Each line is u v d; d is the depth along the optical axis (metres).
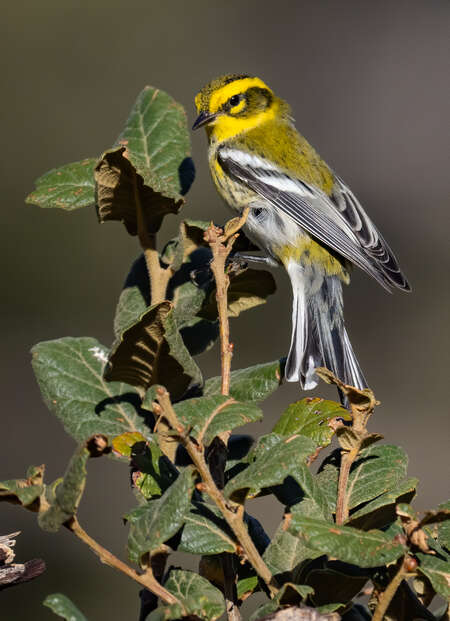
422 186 19.81
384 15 22.48
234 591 3.78
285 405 15.05
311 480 3.83
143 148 5.36
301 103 21.73
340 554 3.05
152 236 4.70
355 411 3.74
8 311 16.69
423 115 21.08
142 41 21.00
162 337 4.09
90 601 12.25
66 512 3.17
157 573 3.67
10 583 4.38
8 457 14.67
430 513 3.10
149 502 3.56
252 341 16.41
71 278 17.11
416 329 17.14
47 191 4.79
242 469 4.16
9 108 19.61
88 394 4.54
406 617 3.54
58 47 20.42
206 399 3.53
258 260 9.35
